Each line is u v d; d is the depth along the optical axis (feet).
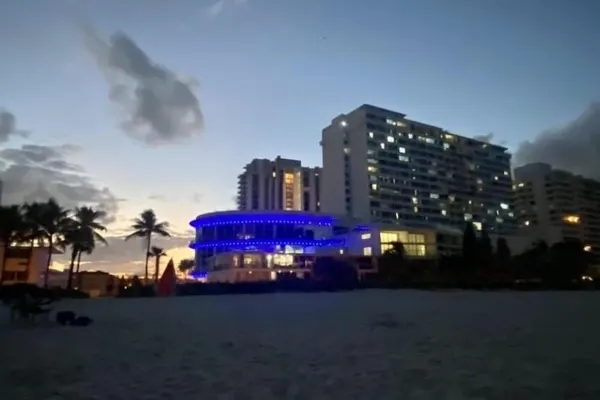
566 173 606.96
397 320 58.34
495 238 346.95
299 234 301.63
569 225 579.48
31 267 200.85
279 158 616.39
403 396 21.34
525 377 24.70
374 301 104.53
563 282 199.62
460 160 504.02
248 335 45.83
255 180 609.42
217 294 170.19
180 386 24.32
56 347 39.29
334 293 157.99
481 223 500.33
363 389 22.84
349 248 303.89
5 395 22.76
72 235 203.51
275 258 280.51
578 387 22.38
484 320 56.54
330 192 457.68
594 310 70.74
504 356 31.19
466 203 494.18
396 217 435.94
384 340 40.47
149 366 30.09
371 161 433.89
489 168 528.22
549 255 226.17
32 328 55.88
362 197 431.43
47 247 206.08
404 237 298.76
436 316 63.26
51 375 27.48
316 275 190.39
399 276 205.77
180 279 325.21
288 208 596.70
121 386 24.47
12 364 31.22
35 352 36.60
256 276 266.36
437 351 34.01
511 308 77.25
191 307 93.81
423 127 480.64
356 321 57.93
